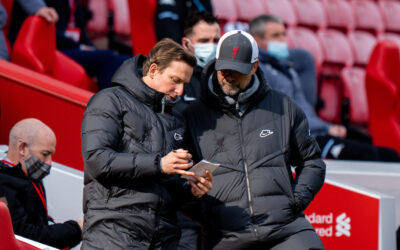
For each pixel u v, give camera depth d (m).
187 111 10.70
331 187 14.28
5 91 14.67
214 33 13.61
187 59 9.32
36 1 17.25
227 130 10.39
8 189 10.41
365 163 17.00
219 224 10.10
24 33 16.81
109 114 9.01
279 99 10.71
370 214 14.04
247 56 10.05
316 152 10.76
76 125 14.31
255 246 10.09
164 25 17.50
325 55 30.06
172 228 9.30
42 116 14.52
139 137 9.12
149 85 9.48
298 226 10.12
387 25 33.44
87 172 9.05
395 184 15.84
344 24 32.09
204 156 10.37
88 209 9.01
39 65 16.53
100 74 18.80
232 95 10.30
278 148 10.37
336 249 14.25
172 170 8.62
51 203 13.07
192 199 9.67
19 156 11.04
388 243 13.98
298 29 30.06
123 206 8.84
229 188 10.11
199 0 18.27
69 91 14.38
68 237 11.13
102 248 8.70
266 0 30.20
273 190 10.13
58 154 14.38
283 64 19.80
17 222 10.33
